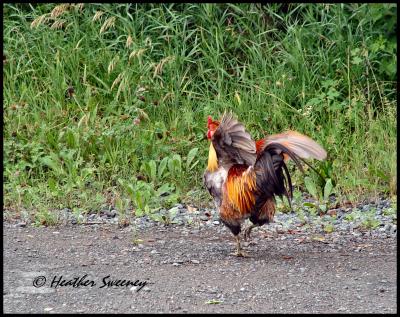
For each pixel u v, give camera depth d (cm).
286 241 1702
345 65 2445
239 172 1526
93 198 1944
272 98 2356
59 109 2314
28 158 2136
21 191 1945
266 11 2608
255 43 2472
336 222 1842
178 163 2064
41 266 1498
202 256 1585
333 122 2286
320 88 2386
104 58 2464
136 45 2441
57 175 2055
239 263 1537
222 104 2320
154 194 1969
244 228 1781
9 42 2509
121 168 2109
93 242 1672
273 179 1480
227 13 2623
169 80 2433
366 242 1698
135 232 1756
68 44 2498
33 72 2445
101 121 2256
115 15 2508
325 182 2083
